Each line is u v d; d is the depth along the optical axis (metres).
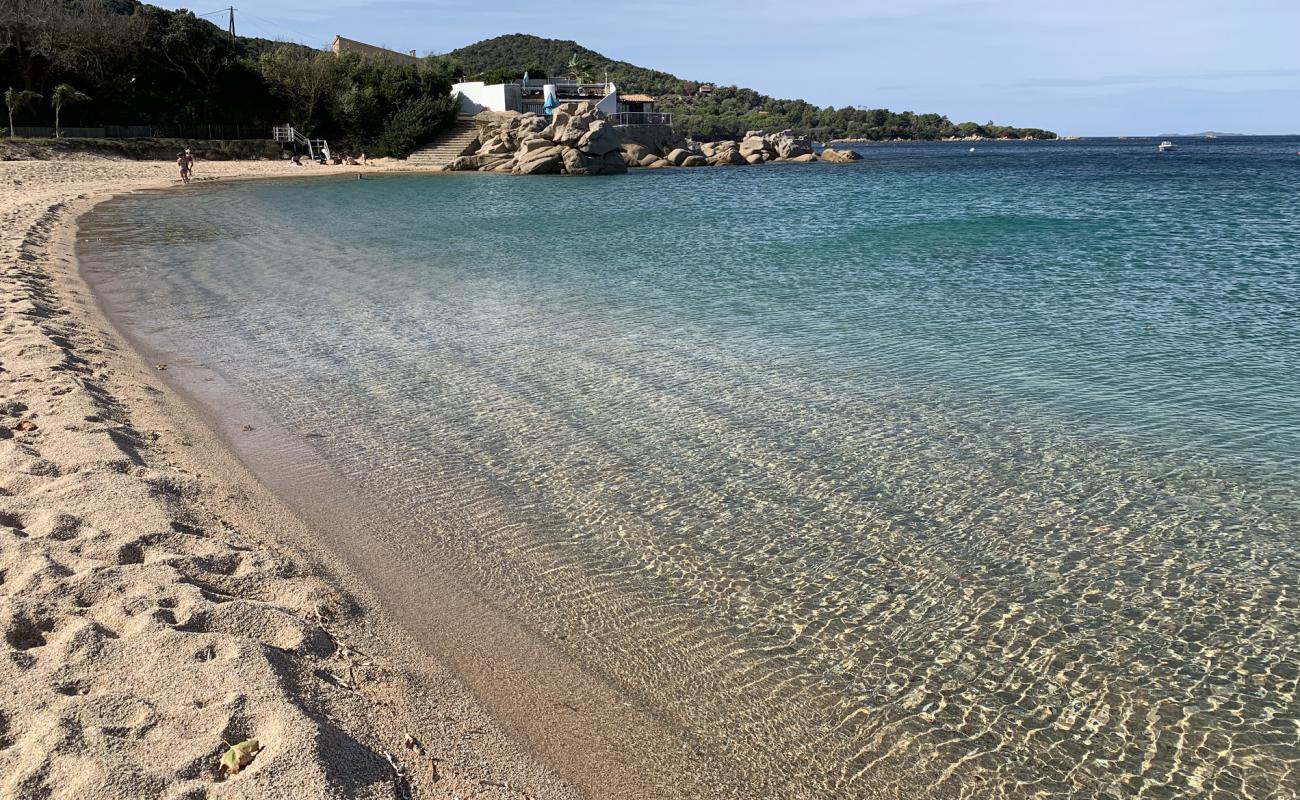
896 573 6.12
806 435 8.73
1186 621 5.54
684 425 9.00
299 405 9.46
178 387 9.87
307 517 6.73
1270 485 7.52
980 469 7.91
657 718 4.57
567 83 80.38
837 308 14.91
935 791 4.09
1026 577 6.07
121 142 55.09
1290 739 4.46
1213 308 14.81
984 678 4.96
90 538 5.25
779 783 4.13
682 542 6.54
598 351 11.88
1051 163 84.44
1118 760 4.31
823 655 5.16
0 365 9.13
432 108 67.44
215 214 30.12
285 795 3.24
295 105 67.25
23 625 4.25
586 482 7.59
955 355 11.76
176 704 3.71
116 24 60.03
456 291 16.36
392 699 4.32
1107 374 10.86
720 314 14.37
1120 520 6.91
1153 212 32.62
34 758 3.28
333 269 18.88
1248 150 132.50
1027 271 19.12
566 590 5.84
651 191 46.09
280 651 4.34
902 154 118.06
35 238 20.28
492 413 9.32
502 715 4.49
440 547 6.38
